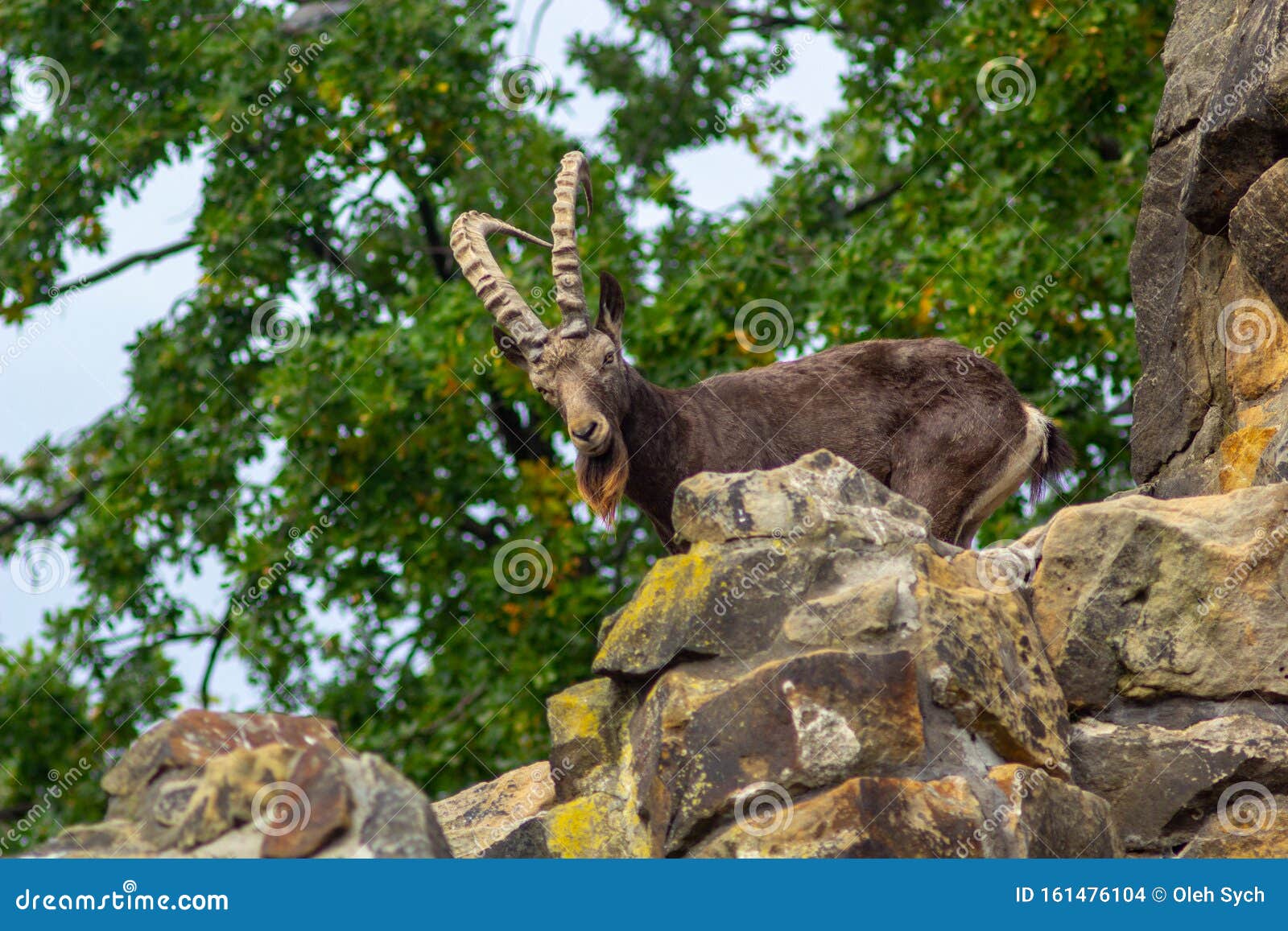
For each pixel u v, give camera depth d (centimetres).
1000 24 1719
